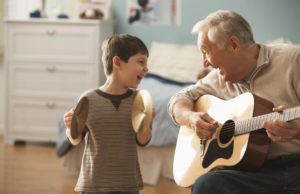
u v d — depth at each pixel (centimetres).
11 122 541
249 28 227
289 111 197
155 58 512
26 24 532
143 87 439
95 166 224
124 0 558
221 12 229
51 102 532
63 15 548
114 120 226
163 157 400
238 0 528
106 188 222
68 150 414
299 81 216
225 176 215
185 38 545
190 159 244
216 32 223
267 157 217
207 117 235
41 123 536
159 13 550
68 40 525
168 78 483
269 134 199
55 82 530
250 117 216
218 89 250
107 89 231
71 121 220
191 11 541
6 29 535
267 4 521
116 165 224
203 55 232
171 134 392
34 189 379
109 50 232
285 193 213
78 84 526
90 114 225
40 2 578
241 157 213
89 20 520
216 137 230
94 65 521
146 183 399
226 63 225
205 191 217
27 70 535
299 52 221
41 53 531
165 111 396
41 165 452
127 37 233
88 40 521
